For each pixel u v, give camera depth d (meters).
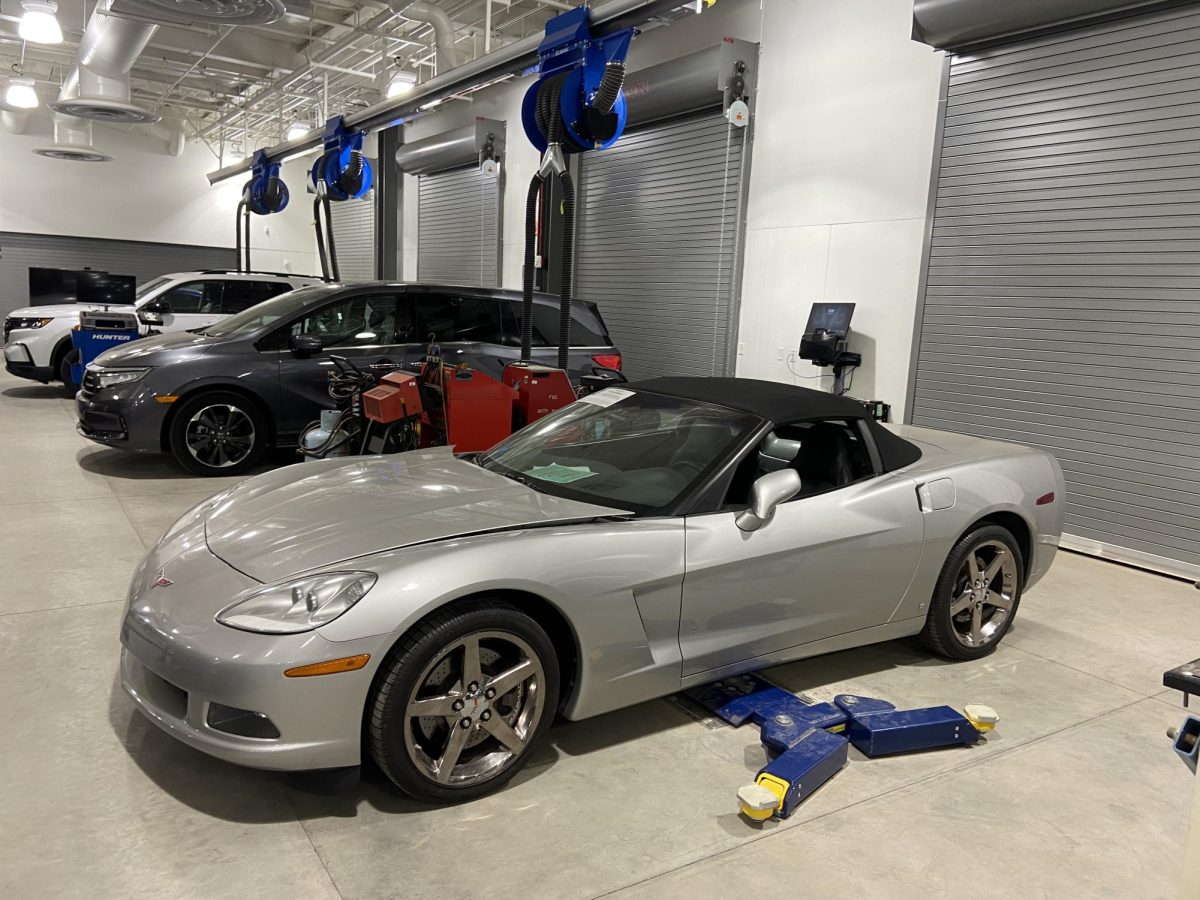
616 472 3.02
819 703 2.96
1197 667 1.39
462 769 2.37
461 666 2.30
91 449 7.45
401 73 10.86
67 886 1.95
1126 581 5.02
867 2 6.92
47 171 16.73
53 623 3.52
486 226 12.77
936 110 6.43
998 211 6.00
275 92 13.80
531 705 2.44
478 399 5.29
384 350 6.86
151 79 13.97
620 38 5.44
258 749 2.09
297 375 6.64
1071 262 5.60
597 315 7.63
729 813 2.37
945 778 2.63
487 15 8.62
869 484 3.16
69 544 4.63
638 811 2.36
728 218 8.41
